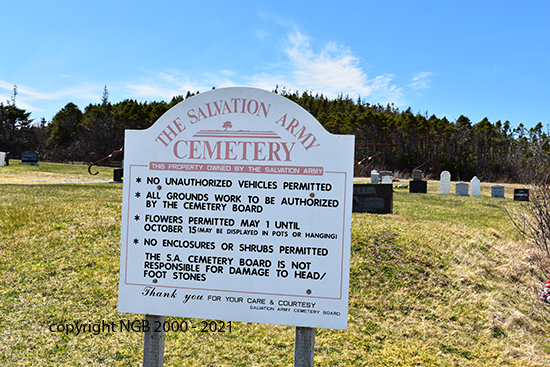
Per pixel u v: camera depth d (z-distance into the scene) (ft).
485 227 39.37
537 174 31.76
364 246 24.54
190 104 10.50
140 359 14.49
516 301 21.35
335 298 9.95
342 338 16.46
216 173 10.40
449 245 27.04
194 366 14.29
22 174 88.38
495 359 15.75
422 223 33.24
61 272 20.53
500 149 234.79
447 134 235.61
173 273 10.54
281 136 10.15
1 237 24.27
